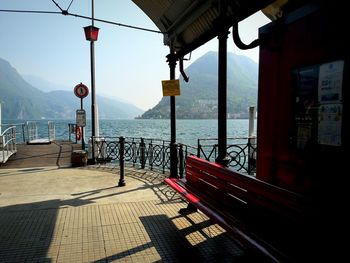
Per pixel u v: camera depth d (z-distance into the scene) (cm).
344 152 249
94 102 1066
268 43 335
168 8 608
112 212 509
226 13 418
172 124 712
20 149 1352
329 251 211
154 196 603
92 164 995
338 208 222
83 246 384
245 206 329
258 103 375
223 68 432
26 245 387
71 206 542
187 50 604
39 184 710
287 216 255
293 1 309
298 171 304
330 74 262
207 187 434
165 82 693
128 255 361
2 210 521
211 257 355
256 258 318
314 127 282
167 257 355
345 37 247
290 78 315
